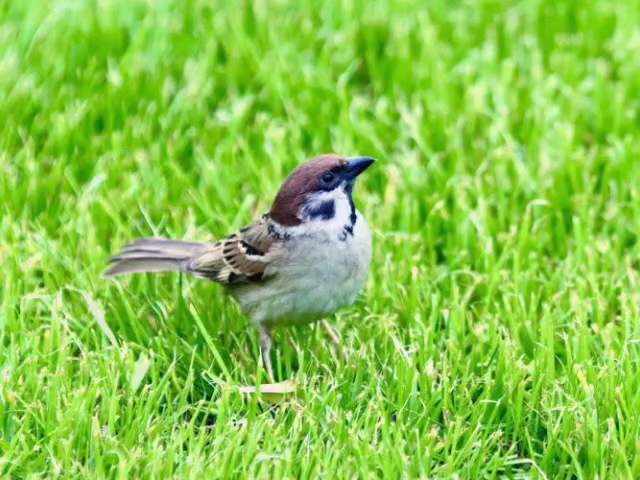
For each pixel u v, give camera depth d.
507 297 9.99
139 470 8.17
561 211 11.81
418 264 10.88
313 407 8.78
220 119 13.13
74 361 9.60
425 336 9.53
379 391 8.92
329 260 9.23
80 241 10.91
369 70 14.59
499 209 11.53
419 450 8.21
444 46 14.82
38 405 8.67
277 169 12.05
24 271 10.39
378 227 11.40
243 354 9.80
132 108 13.39
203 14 15.46
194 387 9.52
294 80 13.85
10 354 9.12
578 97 13.55
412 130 12.71
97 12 15.17
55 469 8.09
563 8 15.68
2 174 11.71
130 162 12.30
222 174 12.02
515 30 15.05
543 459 8.46
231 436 8.43
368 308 10.33
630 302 10.02
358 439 8.46
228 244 9.71
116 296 10.41
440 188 11.99
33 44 14.38
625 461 8.10
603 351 9.52
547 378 9.11
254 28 15.41
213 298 10.60
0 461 8.14
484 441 8.47
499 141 12.70
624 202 11.83
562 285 10.51
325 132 12.96
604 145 13.15
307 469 8.10
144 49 14.48
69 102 13.32
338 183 9.23
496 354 9.40
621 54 14.56
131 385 8.95
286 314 9.54
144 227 11.48
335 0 15.45
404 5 15.53
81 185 12.38
